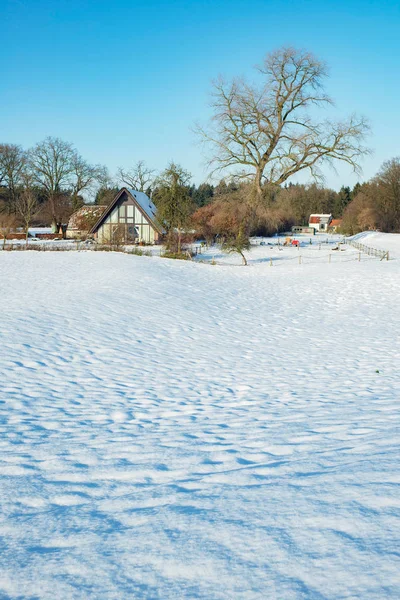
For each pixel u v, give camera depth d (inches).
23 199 2664.9
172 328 569.9
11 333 470.3
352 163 1766.7
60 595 92.4
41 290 745.6
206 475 162.6
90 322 556.4
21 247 1723.7
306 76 1771.7
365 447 175.5
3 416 257.8
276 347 499.2
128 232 2386.8
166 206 1740.9
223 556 101.6
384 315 696.4
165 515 127.0
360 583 87.5
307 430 215.5
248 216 1878.7
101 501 145.3
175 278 1019.3
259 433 217.2
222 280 1074.1
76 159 2849.4
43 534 121.7
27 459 189.8
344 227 3865.7
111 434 228.2
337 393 315.0
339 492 129.6
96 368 385.7
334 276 1130.0
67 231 2876.5
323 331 589.9
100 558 105.6
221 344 506.3
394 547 98.4
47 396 304.0
